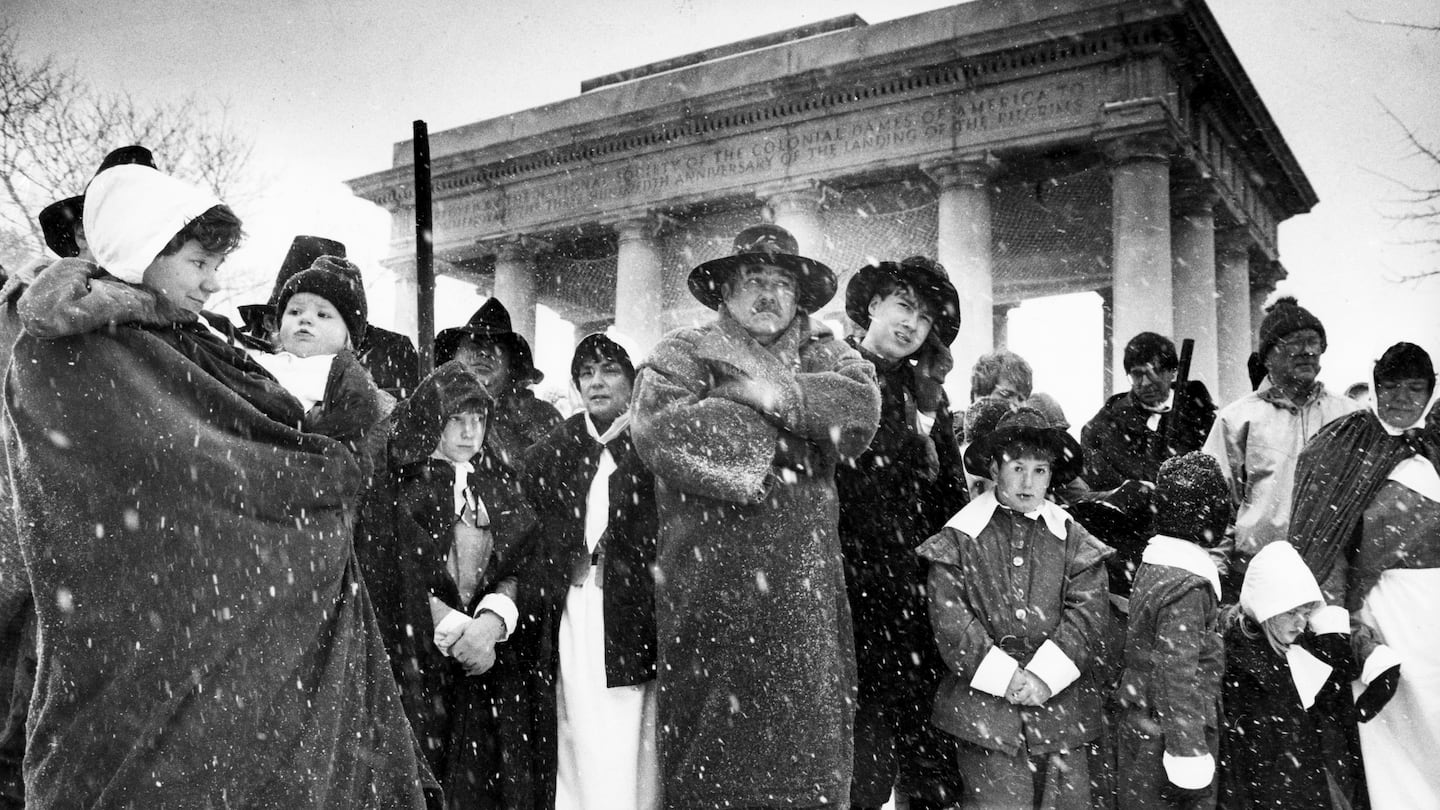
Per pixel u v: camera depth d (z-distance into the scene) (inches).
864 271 202.7
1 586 135.9
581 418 187.2
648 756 169.6
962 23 914.1
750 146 1025.5
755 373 156.4
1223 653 180.9
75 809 112.7
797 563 151.5
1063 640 173.2
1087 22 852.0
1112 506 210.4
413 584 161.8
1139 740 179.2
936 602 179.6
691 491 152.7
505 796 164.9
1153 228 834.8
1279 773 186.4
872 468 180.9
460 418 173.5
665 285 1159.6
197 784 113.7
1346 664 191.3
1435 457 206.5
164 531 117.7
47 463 117.3
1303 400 238.5
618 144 1083.9
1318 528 207.5
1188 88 881.5
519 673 170.4
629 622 168.2
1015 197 1023.6
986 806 172.6
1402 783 194.9
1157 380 255.6
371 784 128.1
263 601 121.0
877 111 959.6
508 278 1159.6
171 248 126.3
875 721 173.3
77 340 119.3
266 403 129.3
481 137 1141.1
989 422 210.2
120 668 114.8
